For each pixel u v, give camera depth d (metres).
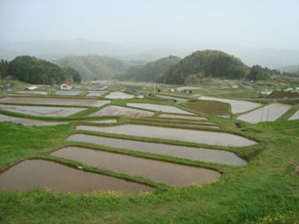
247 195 13.66
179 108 50.44
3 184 15.23
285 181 16.02
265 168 18.62
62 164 18.78
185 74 152.62
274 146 24.56
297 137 28.50
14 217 10.38
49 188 14.82
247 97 73.56
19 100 54.31
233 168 19.20
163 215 11.18
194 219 10.90
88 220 10.48
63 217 10.65
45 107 46.66
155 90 94.56
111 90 86.50
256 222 10.44
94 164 19.38
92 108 44.88
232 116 45.41
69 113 41.19
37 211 10.98
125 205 12.00
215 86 116.75
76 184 15.56
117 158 20.86
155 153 22.80
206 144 25.69
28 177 16.36
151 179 17.09
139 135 29.02
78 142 24.02
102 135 27.66
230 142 27.52
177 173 18.34
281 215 10.92
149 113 43.47
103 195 13.05
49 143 23.53
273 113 48.69
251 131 32.12
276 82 118.75
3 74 113.06
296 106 52.22
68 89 89.62
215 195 13.62
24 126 29.36
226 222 10.76
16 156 19.53
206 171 18.91
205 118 40.66
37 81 118.69
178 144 25.66
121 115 39.38
